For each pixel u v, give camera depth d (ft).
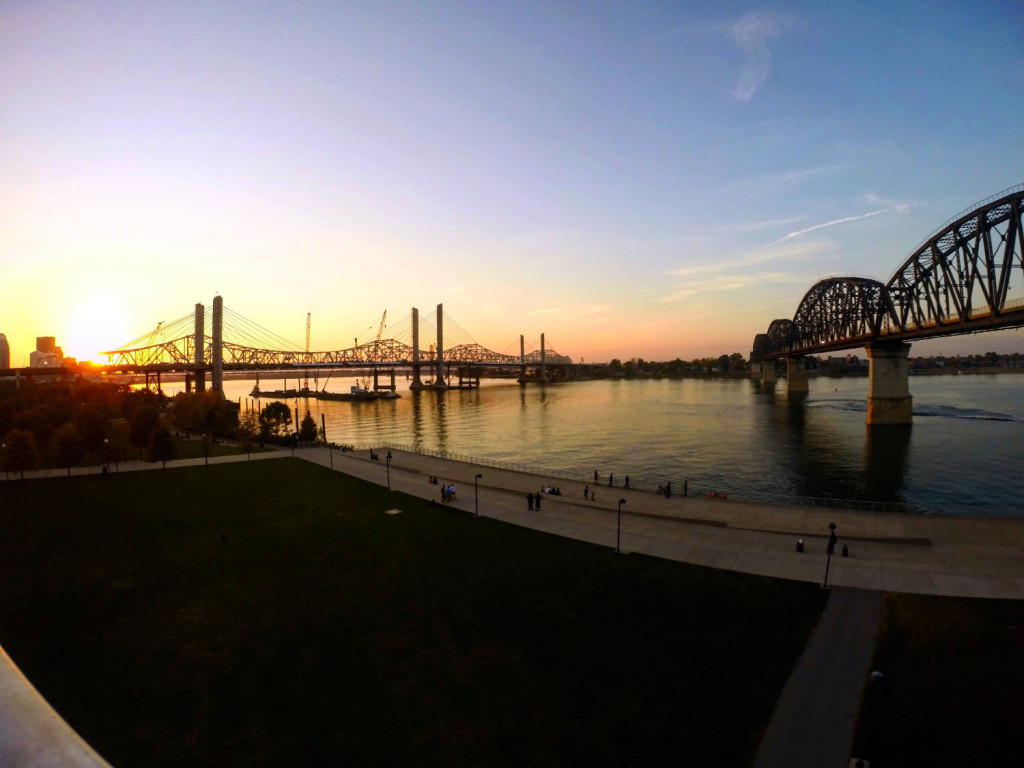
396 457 269.85
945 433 412.77
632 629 96.84
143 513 169.58
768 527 147.95
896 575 116.16
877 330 465.88
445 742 70.03
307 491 197.16
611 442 398.01
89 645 93.56
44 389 502.79
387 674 84.84
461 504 177.99
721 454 343.26
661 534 144.97
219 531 151.64
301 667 86.89
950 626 95.04
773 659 86.84
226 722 73.87
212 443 327.67
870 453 339.16
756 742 68.95
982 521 150.00
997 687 78.28
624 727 72.43
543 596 109.91
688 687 80.48
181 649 92.22
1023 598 105.19
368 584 116.78
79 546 140.36
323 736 71.20
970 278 321.32
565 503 176.65
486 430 490.90
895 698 76.79
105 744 69.31
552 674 84.38
